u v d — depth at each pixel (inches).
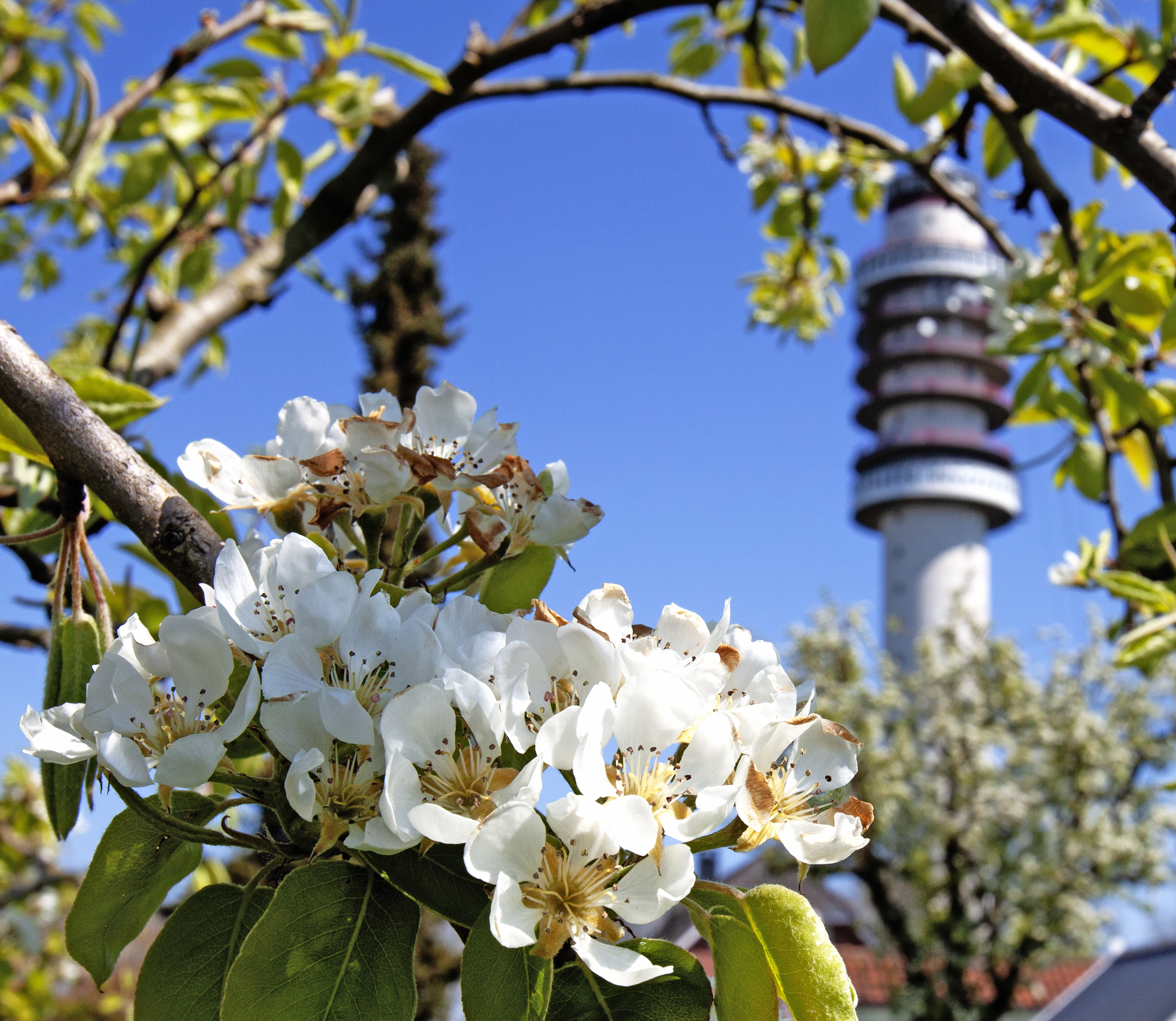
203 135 136.8
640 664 36.1
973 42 80.8
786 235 195.5
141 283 96.7
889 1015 714.8
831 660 791.7
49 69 201.2
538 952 30.5
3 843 220.2
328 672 34.8
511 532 46.8
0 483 68.7
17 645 93.4
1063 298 108.5
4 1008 249.4
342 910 32.9
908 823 697.0
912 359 1550.2
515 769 34.3
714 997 34.6
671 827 33.3
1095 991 885.8
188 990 36.0
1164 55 80.7
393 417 48.2
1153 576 108.4
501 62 128.0
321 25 127.3
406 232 814.5
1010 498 1514.5
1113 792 724.0
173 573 41.9
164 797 32.2
